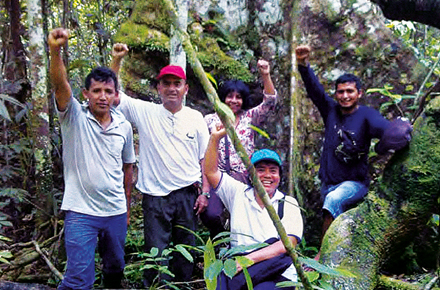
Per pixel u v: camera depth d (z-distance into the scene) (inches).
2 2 246.4
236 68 232.2
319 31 229.9
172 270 159.8
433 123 114.7
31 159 212.4
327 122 170.9
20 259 169.8
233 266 66.9
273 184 127.3
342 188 161.8
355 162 165.6
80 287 126.9
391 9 106.2
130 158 145.9
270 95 171.8
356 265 119.1
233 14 241.6
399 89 219.5
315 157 220.8
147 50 221.1
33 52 194.7
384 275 131.7
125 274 166.6
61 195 197.2
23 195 188.5
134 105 154.4
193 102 230.4
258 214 125.2
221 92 175.9
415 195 116.4
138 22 226.8
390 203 120.3
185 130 152.8
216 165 129.8
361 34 226.4
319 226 213.3
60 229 187.5
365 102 221.1
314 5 231.3
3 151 207.5
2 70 237.5
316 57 228.1
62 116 124.0
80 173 128.1
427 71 218.7
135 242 195.3
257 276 118.4
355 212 126.6
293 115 214.2
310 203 215.9
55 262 170.9
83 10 275.1
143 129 152.6
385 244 121.8
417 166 115.2
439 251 129.6
